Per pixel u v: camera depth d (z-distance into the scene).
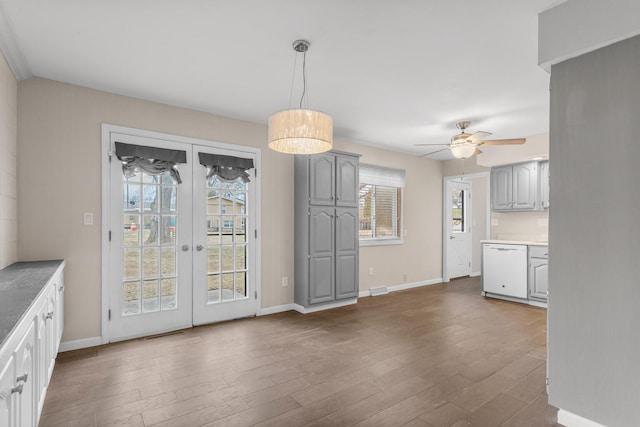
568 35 1.94
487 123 4.28
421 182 6.27
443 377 2.54
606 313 1.86
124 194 3.33
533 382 2.47
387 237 5.73
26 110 2.86
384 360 2.84
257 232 4.20
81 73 2.84
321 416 2.04
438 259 6.52
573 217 1.98
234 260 4.03
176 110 3.63
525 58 2.59
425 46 2.42
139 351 3.02
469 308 4.56
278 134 2.20
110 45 2.40
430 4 1.95
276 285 4.36
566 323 2.00
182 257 3.65
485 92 3.27
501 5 1.96
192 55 2.54
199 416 2.03
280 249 4.40
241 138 4.08
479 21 2.12
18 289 1.80
